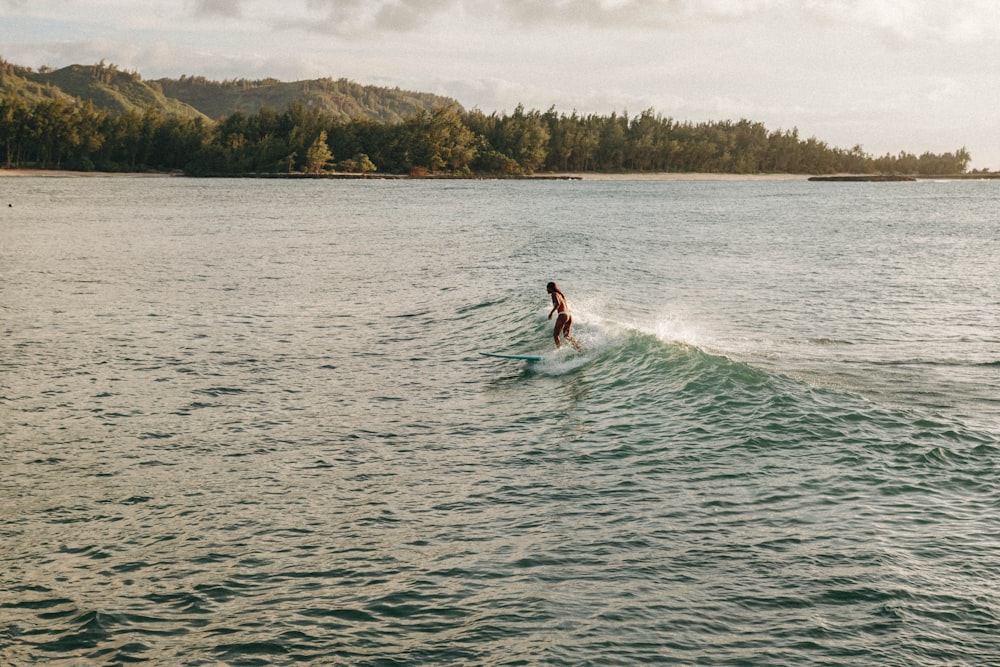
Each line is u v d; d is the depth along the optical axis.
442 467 12.12
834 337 21.50
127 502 10.79
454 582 8.55
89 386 16.39
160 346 20.06
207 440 13.30
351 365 18.58
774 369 17.89
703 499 10.66
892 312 25.25
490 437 13.52
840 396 14.73
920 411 14.03
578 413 14.74
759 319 24.09
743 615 7.80
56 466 12.07
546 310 23.14
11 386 16.30
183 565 9.01
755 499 10.61
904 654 7.14
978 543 9.18
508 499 10.83
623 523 9.95
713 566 8.77
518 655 7.22
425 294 28.19
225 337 21.27
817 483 11.09
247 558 9.17
